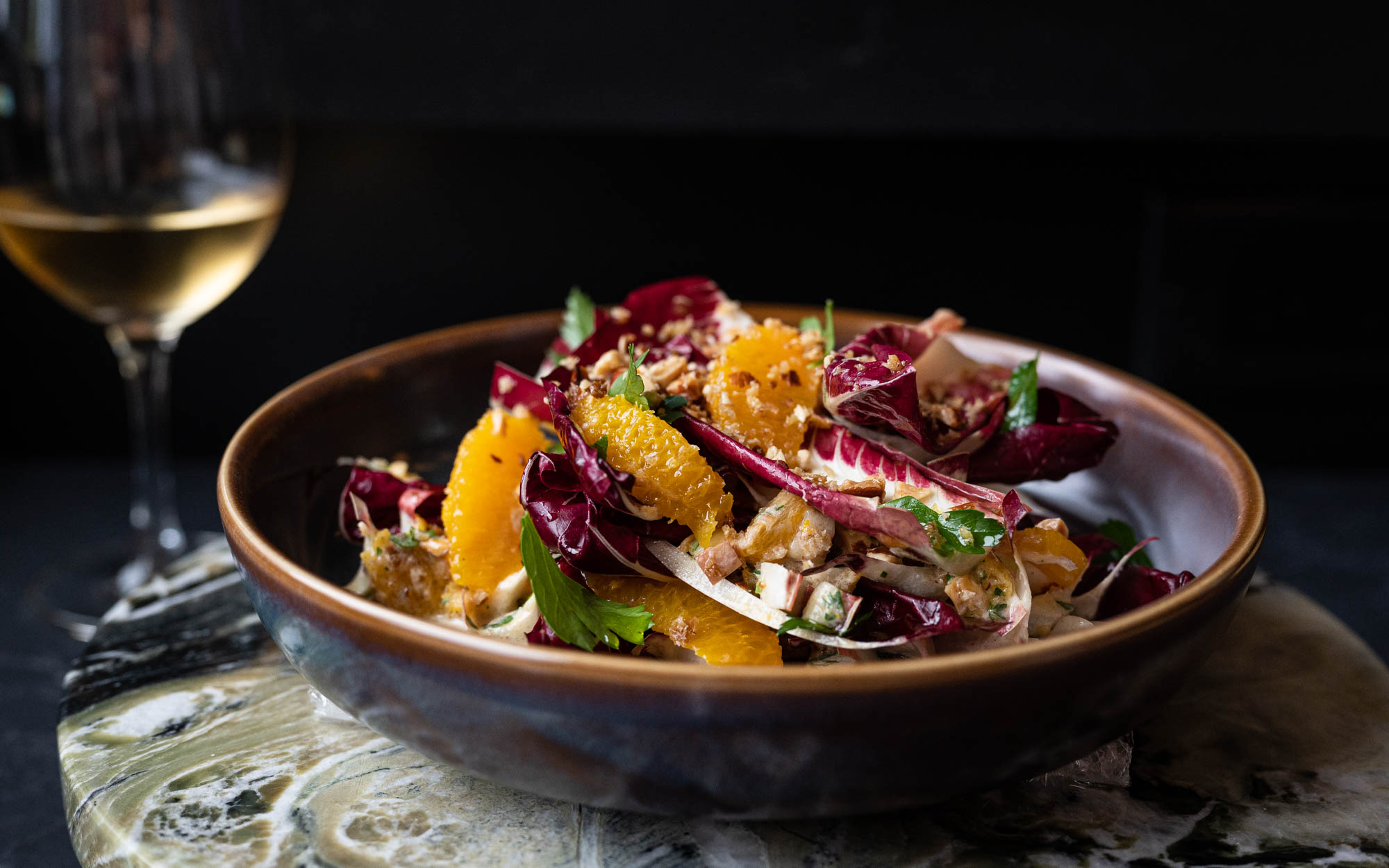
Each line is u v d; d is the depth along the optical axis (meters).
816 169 0.67
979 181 0.68
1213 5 0.61
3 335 0.68
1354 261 0.67
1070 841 0.29
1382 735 0.32
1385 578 0.59
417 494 0.34
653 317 0.38
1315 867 0.28
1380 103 0.62
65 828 0.43
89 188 0.47
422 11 0.60
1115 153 0.67
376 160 0.66
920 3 0.61
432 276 0.69
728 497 0.30
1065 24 0.61
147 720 0.33
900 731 0.26
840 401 0.32
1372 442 0.71
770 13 0.61
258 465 0.32
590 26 0.61
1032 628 0.31
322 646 0.28
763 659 0.29
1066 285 0.70
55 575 0.57
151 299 0.48
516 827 0.29
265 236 0.49
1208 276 0.68
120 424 0.70
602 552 0.30
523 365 0.39
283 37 0.60
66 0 0.46
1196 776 0.31
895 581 0.30
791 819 0.29
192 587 0.38
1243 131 0.63
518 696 0.26
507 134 0.66
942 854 0.29
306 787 0.30
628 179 0.68
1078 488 0.37
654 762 0.26
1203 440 0.34
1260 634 0.36
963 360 0.35
